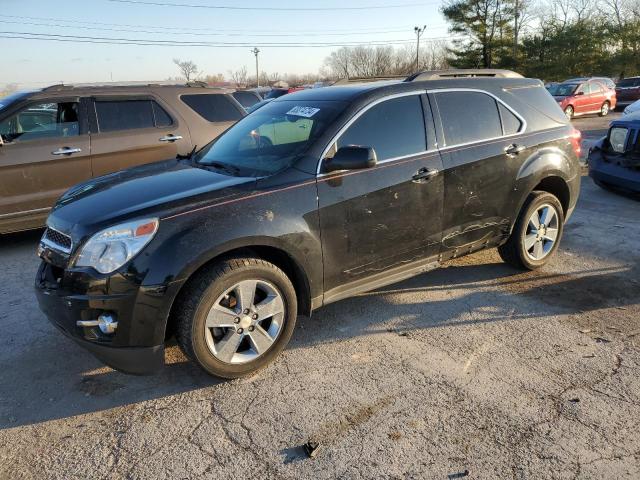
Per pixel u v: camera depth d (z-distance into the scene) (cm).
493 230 444
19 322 415
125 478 250
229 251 319
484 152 421
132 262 284
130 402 310
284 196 324
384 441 269
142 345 293
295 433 277
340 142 353
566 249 554
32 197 598
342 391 313
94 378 336
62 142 611
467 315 407
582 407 291
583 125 1922
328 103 379
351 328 391
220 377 320
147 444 273
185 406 304
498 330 383
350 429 279
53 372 344
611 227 629
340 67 7706
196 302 297
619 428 273
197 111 714
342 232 350
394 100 385
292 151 352
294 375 332
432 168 390
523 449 260
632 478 239
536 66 4419
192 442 273
